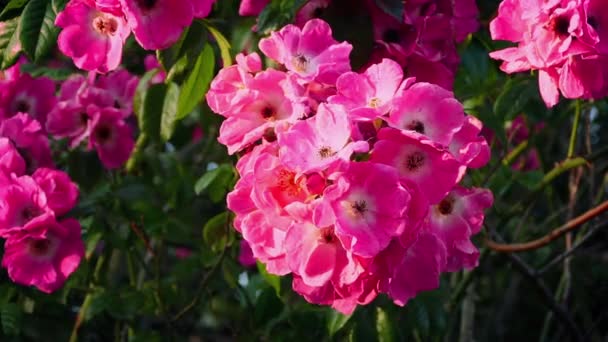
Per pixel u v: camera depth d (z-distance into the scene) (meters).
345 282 0.47
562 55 0.50
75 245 0.59
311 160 0.47
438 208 0.51
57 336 0.69
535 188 0.68
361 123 0.48
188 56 0.55
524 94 0.64
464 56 0.67
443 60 0.56
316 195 0.47
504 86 0.66
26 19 0.54
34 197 0.57
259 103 0.50
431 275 0.49
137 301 0.70
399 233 0.46
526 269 0.72
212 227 0.66
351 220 0.46
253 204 0.49
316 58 0.52
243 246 0.71
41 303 0.69
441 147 0.47
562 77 0.51
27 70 0.68
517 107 0.64
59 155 0.69
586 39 0.50
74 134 0.66
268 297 0.67
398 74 0.49
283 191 0.47
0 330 0.67
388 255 0.47
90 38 0.53
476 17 0.59
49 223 0.57
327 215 0.46
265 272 0.59
